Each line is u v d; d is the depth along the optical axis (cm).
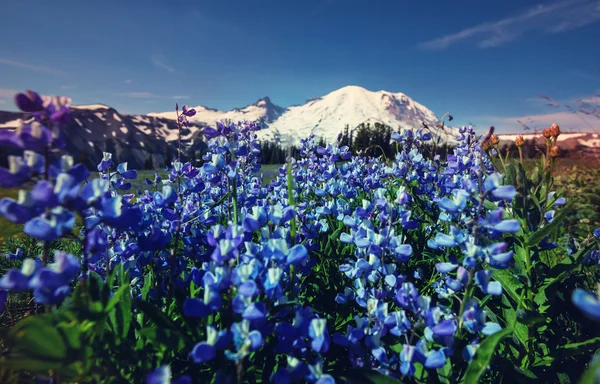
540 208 215
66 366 117
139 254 216
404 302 163
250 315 131
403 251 199
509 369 181
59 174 127
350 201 406
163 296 213
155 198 198
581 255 207
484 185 174
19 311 277
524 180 214
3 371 151
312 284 263
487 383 193
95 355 127
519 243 212
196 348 125
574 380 192
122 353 143
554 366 198
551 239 246
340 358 207
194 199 343
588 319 213
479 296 225
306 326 144
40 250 363
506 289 210
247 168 404
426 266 279
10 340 116
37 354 112
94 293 138
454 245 173
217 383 137
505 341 206
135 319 189
